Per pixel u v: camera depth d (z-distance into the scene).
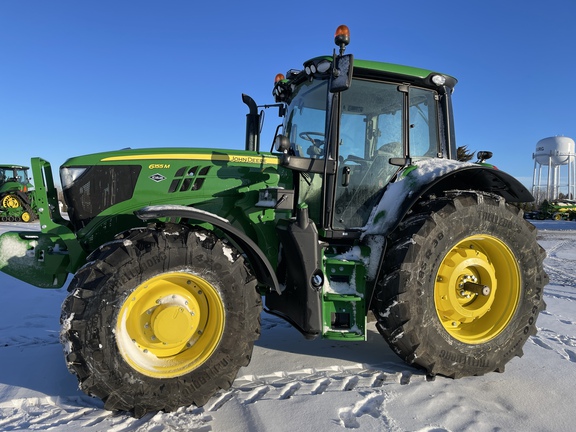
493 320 3.32
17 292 5.65
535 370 3.27
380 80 3.49
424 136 3.74
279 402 2.64
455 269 3.25
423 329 2.99
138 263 2.52
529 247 3.32
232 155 3.52
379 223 3.24
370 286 3.16
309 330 2.98
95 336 2.43
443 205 3.13
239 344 2.72
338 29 2.92
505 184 3.51
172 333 2.63
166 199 3.35
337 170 3.40
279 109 4.40
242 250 3.32
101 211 3.28
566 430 2.43
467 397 2.81
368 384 2.96
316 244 3.01
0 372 3.08
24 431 2.31
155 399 2.52
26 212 17.89
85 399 2.71
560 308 5.20
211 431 2.35
